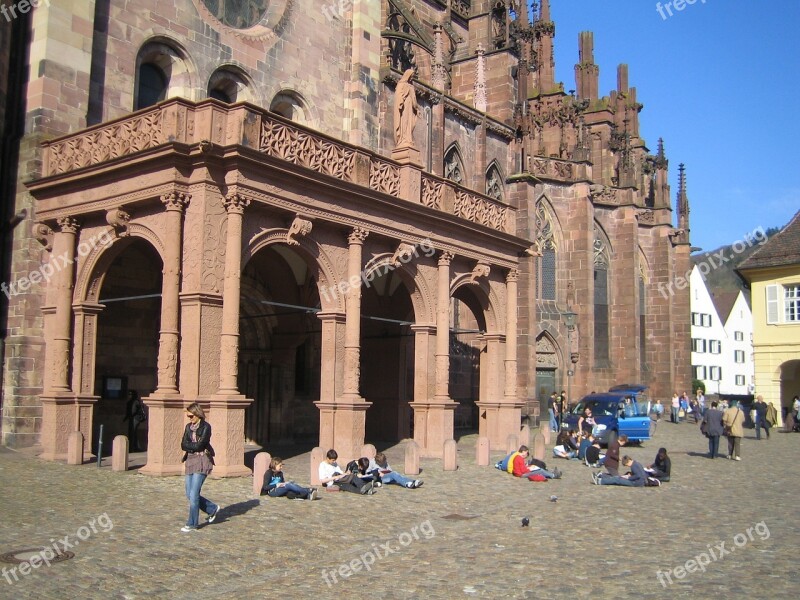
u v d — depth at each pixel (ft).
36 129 79.61
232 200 68.80
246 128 70.69
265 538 45.06
